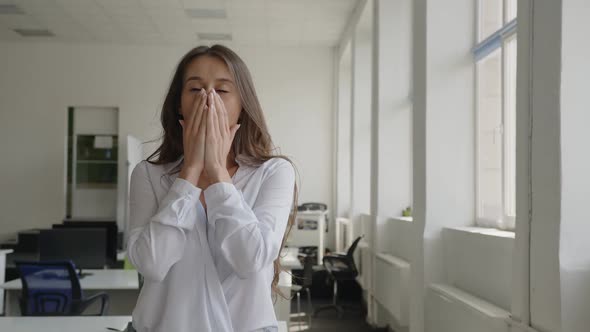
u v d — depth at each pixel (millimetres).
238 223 976
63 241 5445
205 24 8961
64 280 4410
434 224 4121
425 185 4129
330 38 9641
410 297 4523
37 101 10062
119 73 10102
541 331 2375
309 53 10172
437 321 3859
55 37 9758
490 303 3213
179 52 10164
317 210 8953
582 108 2229
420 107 4301
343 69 9898
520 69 2576
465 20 4191
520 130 2570
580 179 2223
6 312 5219
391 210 6199
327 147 10086
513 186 3627
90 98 10062
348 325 6551
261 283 1062
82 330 2416
